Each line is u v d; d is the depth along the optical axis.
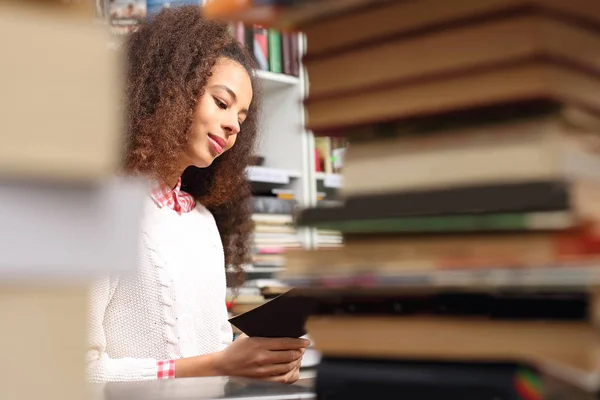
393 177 0.51
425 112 0.49
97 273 0.30
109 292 1.40
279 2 0.51
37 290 0.29
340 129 0.53
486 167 0.47
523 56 0.45
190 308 1.55
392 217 0.49
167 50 1.64
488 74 0.46
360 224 0.51
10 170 0.28
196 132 1.66
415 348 0.48
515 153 0.46
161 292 1.49
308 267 0.53
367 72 0.52
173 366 1.26
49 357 0.29
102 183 0.31
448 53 0.48
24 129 0.29
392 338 0.49
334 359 0.52
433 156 0.49
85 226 0.30
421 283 0.46
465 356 0.46
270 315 0.97
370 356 0.50
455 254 0.48
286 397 0.62
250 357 1.16
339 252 0.52
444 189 0.48
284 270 0.54
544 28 0.44
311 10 0.52
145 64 1.63
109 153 0.30
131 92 1.63
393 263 0.50
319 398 0.51
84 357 0.30
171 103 1.62
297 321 0.97
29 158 0.29
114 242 0.31
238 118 1.73
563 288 0.42
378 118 0.51
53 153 0.29
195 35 1.67
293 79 2.75
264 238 2.42
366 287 0.49
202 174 1.84
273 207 2.49
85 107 0.30
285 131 2.82
